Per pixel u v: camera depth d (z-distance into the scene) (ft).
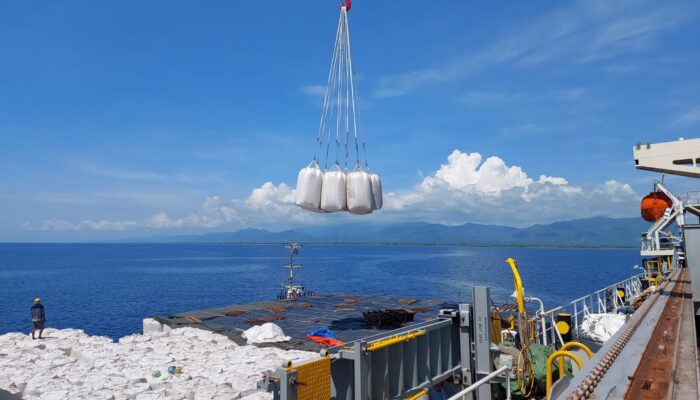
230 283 360.48
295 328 71.51
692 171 65.10
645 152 67.77
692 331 31.55
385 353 33.19
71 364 65.51
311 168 55.31
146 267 610.24
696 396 17.57
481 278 407.23
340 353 29.27
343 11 56.75
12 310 228.43
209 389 51.60
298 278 412.98
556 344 57.98
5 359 68.49
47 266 645.10
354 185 55.31
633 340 27.71
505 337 50.52
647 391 18.40
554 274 464.24
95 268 590.55
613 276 430.61
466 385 42.29
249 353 61.26
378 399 32.22
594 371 19.98
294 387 24.36
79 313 210.38
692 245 38.91
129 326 176.04
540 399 40.11
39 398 52.60
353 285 342.44
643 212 112.16
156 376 57.00
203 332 73.51
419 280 387.96
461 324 43.24
